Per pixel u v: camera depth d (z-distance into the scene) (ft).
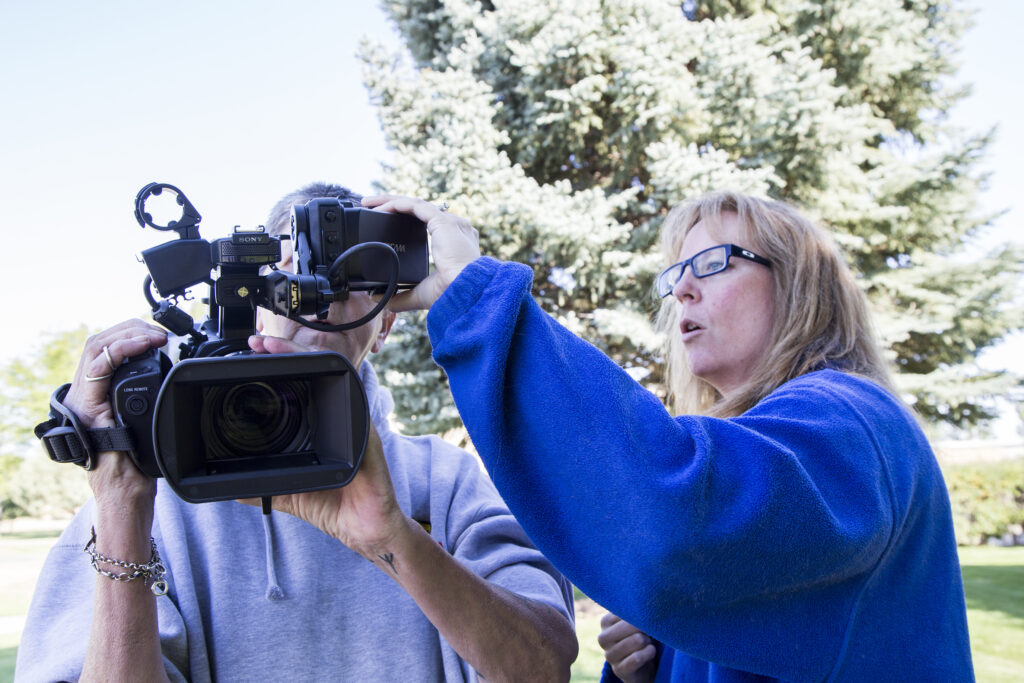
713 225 4.86
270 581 4.58
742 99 28.78
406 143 31.01
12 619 27.30
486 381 3.16
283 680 4.48
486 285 3.39
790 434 3.22
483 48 30.99
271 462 3.50
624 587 2.94
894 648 3.36
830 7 33.12
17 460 66.13
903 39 34.73
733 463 2.97
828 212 32.12
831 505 3.07
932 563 3.69
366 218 3.99
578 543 3.07
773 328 4.58
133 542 3.85
